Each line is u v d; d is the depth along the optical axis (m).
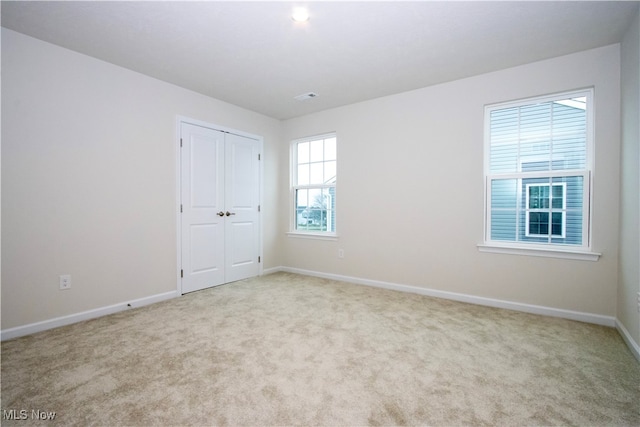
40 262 2.36
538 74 2.73
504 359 1.91
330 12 2.03
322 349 2.04
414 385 1.63
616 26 2.17
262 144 4.32
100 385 1.62
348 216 3.95
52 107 2.42
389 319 2.61
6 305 2.21
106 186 2.74
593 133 2.52
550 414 1.40
